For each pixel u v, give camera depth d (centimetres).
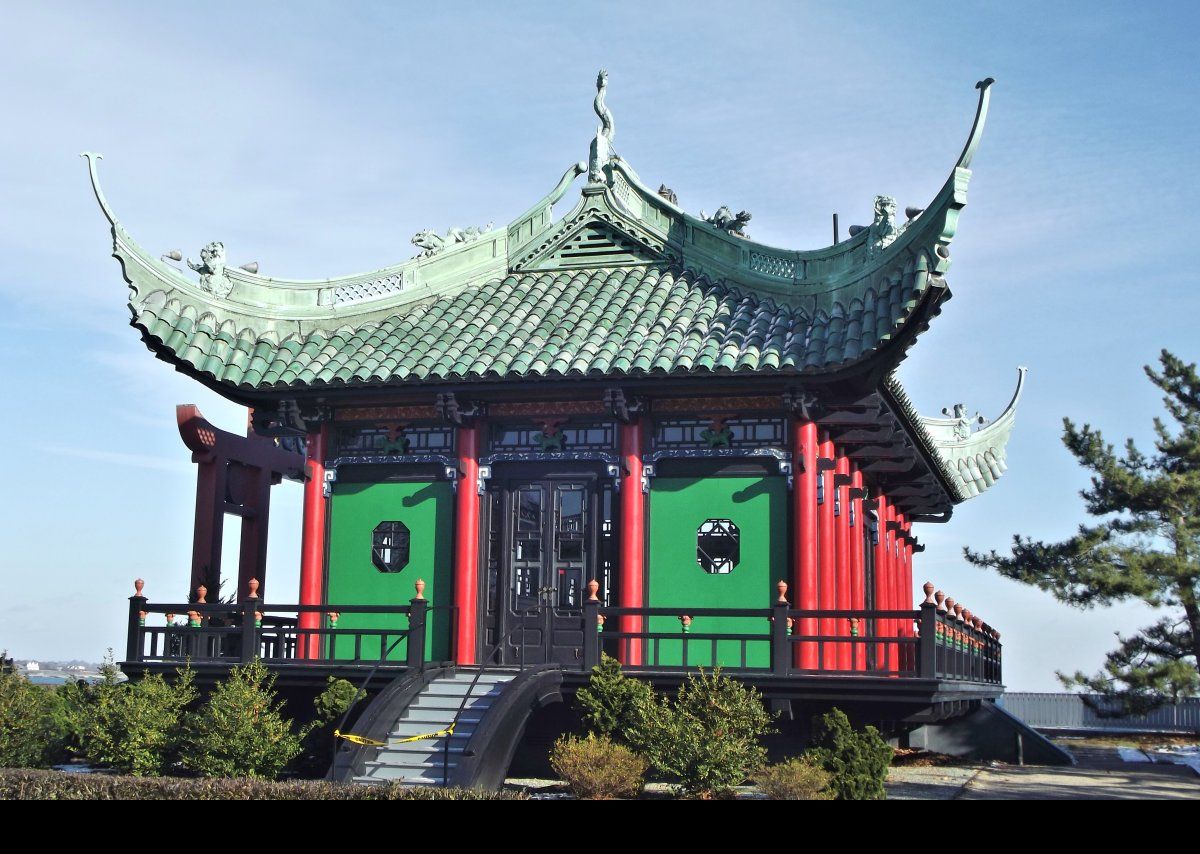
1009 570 4566
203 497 3372
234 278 3027
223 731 2445
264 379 2894
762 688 2531
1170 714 5762
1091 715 6000
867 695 2481
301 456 3862
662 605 2809
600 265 3169
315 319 3056
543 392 2847
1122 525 4491
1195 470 4484
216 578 3347
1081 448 4606
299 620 2966
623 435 2864
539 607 2877
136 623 2838
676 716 2419
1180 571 4225
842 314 2745
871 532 3675
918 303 2433
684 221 3088
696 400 2839
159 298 2873
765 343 2725
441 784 2261
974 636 3359
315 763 2598
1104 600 4372
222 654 3133
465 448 2942
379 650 2962
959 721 3731
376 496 3016
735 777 2303
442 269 3156
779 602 2566
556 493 2917
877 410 2841
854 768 2286
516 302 3056
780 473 2805
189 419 3344
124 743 2509
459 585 2894
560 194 3225
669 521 2841
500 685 2547
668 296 2972
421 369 2806
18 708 2741
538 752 2728
